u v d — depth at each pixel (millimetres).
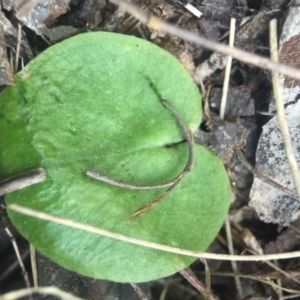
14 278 46
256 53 50
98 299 46
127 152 45
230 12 47
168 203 46
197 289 47
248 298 49
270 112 49
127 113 45
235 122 50
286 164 50
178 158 47
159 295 51
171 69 46
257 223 54
